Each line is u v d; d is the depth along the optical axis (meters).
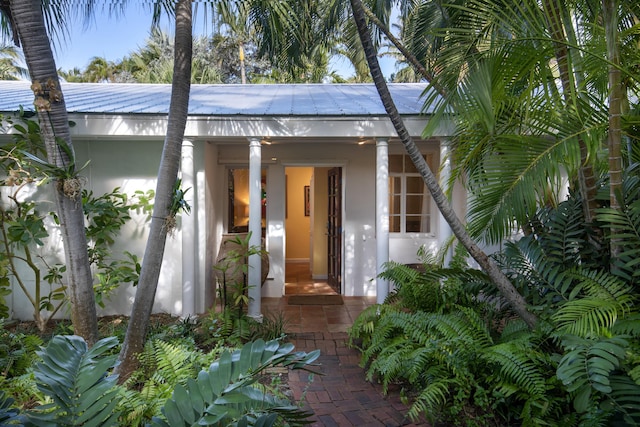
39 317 4.95
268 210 6.81
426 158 7.11
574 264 3.41
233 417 1.69
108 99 6.32
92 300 3.61
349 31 5.11
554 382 2.73
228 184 7.00
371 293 6.89
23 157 4.47
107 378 1.88
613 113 2.74
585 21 3.04
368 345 4.21
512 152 2.85
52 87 3.31
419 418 3.02
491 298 4.10
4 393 1.87
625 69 2.68
